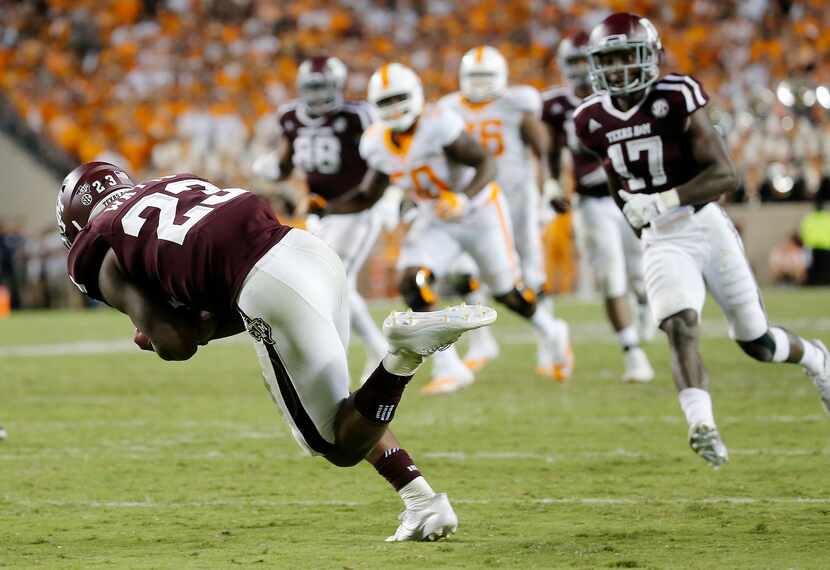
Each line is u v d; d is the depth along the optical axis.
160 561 12.84
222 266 12.95
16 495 17.17
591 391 28.88
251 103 75.50
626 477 17.83
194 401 28.42
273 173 32.41
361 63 78.75
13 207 71.44
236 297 12.92
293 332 12.78
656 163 18.03
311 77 30.81
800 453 19.50
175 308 13.59
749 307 18.14
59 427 24.30
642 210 17.55
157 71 78.06
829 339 37.03
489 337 33.97
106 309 68.31
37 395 29.89
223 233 12.98
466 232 28.31
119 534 14.46
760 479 17.36
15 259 67.88
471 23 81.44
